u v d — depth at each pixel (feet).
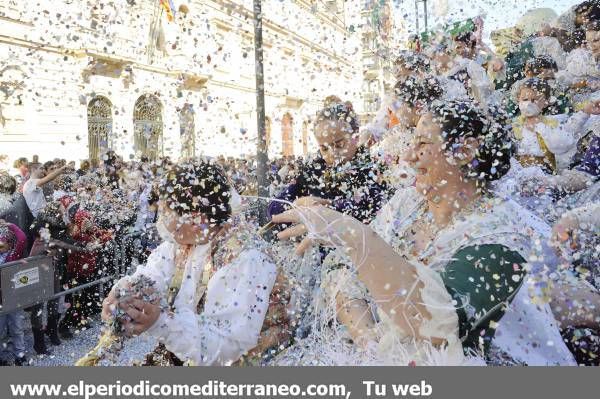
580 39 10.07
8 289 11.82
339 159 8.05
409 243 4.77
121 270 15.52
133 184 15.90
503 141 4.24
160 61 49.34
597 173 6.63
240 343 4.66
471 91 7.77
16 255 12.98
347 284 4.66
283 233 4.26
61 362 11.66
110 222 15.40
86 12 38.01
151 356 5.39
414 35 8.48
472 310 3.42
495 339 3.93
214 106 27.61
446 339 3.56
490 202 4.11
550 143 7.88
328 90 19.65
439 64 8.27
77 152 41.83
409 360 3.72
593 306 4.58
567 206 6.54
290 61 23.81
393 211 5.16
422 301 3.43
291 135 25.17
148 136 43.78
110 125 44.88
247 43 46.62
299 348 4.85
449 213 4.37
